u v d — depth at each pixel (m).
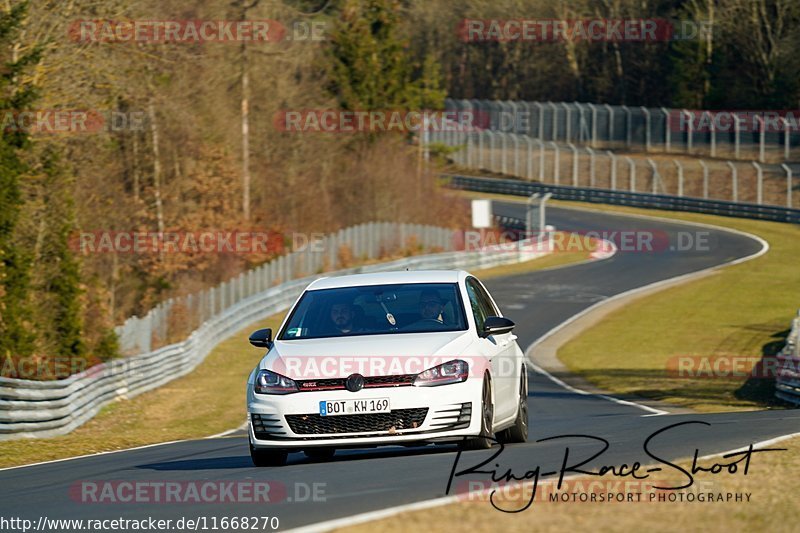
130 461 46.19
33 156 121.06
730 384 93.25
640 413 70.62
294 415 35.50
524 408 42.56
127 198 170.38
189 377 103.25
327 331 38.22
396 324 38.19
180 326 120.06
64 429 70.12
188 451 50.75
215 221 185.88
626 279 174.25
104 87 135.88
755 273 175.62
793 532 23.23
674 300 152.38
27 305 96.69
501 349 39.44
